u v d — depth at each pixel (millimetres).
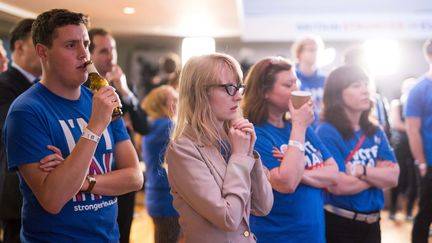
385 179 2645
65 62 1820
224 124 1867
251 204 1859
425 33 8188
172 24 7305
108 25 7383
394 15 8219
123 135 2107
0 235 4375
